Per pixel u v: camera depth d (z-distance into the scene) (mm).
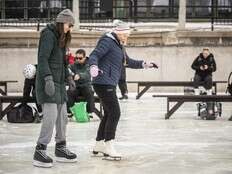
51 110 8391
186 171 8320
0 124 13633
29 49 24328
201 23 27750
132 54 24328
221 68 24250
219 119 14875
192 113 16250
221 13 28047
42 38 8250
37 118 13914
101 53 8656
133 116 15406
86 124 13609
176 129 12844
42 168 8461
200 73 19734
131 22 27828
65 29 8367
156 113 16156
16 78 24359
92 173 8125
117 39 8828
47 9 27812
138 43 24328
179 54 24250
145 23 27484
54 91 8273
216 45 24172
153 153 9758
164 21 28219
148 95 22531
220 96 14703
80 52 13938
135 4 27578
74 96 14023
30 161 8977
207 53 19688
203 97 14734
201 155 9594
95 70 8555
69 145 10484
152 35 24266
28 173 8117
